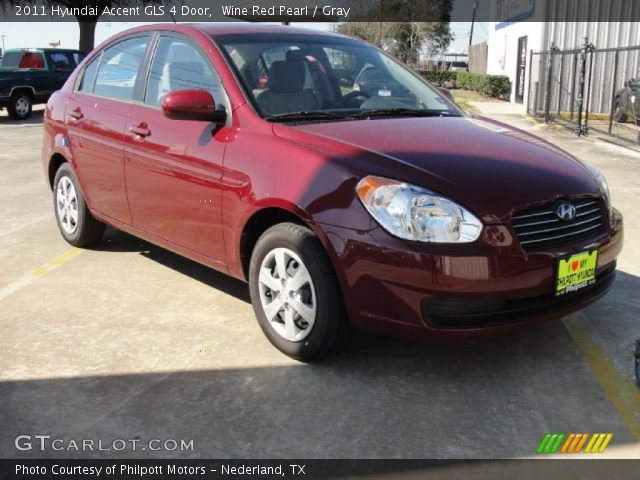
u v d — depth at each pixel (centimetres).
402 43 4288
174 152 392
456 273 289
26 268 489
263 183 336
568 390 319
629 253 531
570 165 353
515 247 297
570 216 318
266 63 397
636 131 1366
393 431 284
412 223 292
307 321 330
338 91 407
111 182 460
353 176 308
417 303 295
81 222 513
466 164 321
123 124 441
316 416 295
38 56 1744
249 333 378
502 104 2164
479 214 295
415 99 430
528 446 274
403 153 323
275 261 342
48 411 297
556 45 1686
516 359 350
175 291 443
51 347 360
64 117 513
